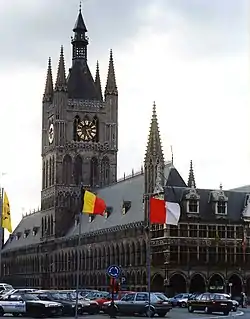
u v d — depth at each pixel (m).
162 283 142.38
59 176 195.88
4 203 113.75
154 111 153.75
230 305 91.12
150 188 150.00
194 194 144.38
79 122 196.75
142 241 149.88
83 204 91.75
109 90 199.75
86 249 179.88
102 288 168.62
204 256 142.88
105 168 197.75
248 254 146.25
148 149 152.38
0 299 83.00
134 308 82.00
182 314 89.19
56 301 81.50
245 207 148.00
